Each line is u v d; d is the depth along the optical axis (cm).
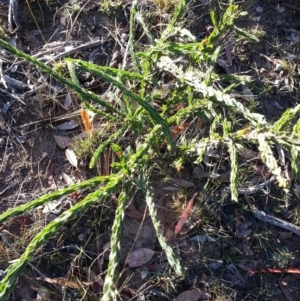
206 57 57
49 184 70
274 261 69
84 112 68
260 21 86
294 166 42
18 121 73
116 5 83
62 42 80
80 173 70
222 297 65
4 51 77
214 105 61
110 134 71
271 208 72
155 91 68
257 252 69
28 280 64
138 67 67
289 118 44
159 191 70
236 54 82
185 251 67
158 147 62
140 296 64
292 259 69
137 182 53
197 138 71
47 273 65
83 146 70
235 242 69
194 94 62
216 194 71
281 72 82
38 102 74
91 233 67
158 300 65
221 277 67
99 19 83
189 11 84
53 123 74
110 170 70
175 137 71
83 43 80
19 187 69
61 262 65
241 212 71
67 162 71
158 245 68
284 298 67
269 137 44
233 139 51
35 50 79
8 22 80
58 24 82
